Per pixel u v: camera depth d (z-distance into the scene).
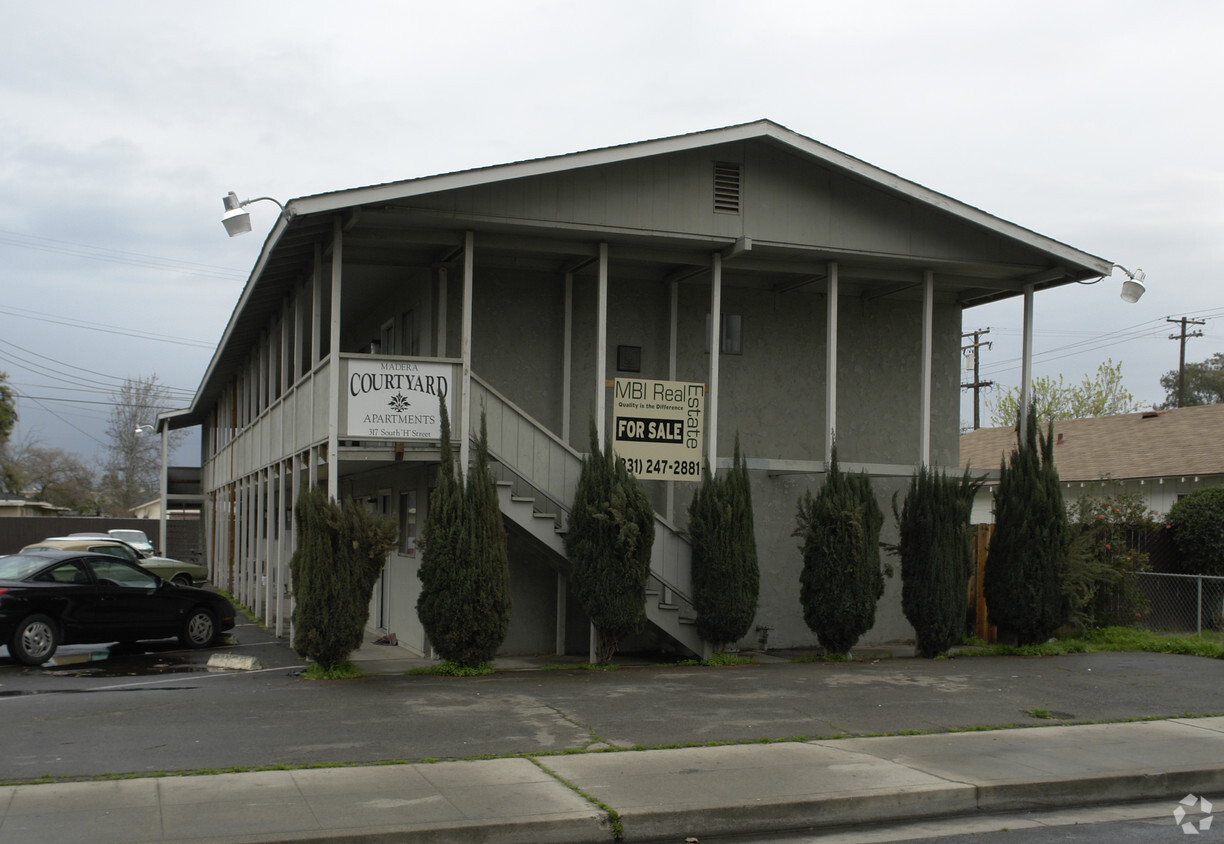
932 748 9.23
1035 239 15.94
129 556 25.48
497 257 15.87
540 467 14.48
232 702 10.91
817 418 18.06
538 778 7.88
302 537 13.09
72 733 9.25
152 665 14.20
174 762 8.19
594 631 14.25
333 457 13.27
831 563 14.96
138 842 6.21
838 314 18.38
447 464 13.29
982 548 18.11
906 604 15.59
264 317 20.59
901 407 18.62
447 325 15.89
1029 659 15.16
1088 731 10.12
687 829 7.12
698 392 15.19
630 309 17.08
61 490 82.50
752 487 17.50
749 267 16.03
